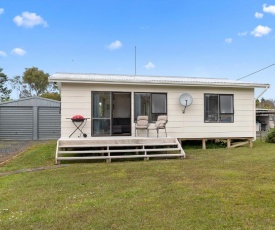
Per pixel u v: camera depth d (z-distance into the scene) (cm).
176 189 451
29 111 1736
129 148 898
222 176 539
